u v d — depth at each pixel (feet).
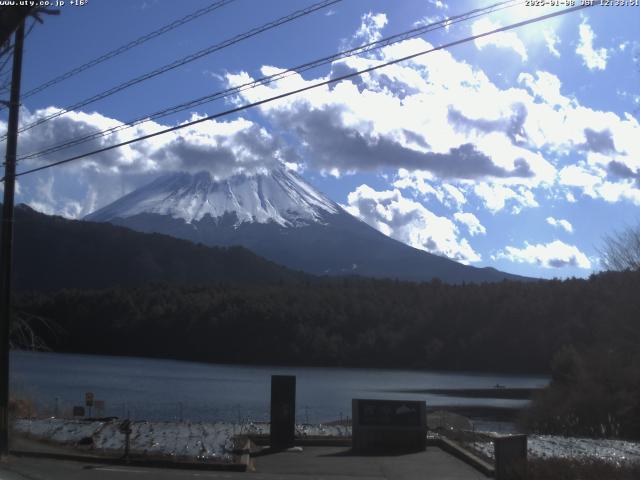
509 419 162.81
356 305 419.95
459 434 68.95
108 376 266.16
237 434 68.39
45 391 192.03
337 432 72.64
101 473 49.32
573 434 108.88
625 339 128.26
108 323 392.68
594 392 120.47
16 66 57.57
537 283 377.30
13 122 57.72
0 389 56.03
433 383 292.40
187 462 53.88
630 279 129.90
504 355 354.33
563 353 141.90
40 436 64.69
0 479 45.11
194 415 151.43
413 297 427.74
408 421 63.87
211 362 394.73
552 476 45.60
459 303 388.98
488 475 50.34
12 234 58.23
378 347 395.96
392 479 49.47
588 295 321.73
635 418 111.04
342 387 265.34
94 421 77.56
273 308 408.67
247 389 232.94
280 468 54.19
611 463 49.70
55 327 92.17
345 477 50.19
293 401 63.57
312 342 396.98
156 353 396.57
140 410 159.43
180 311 408.67
